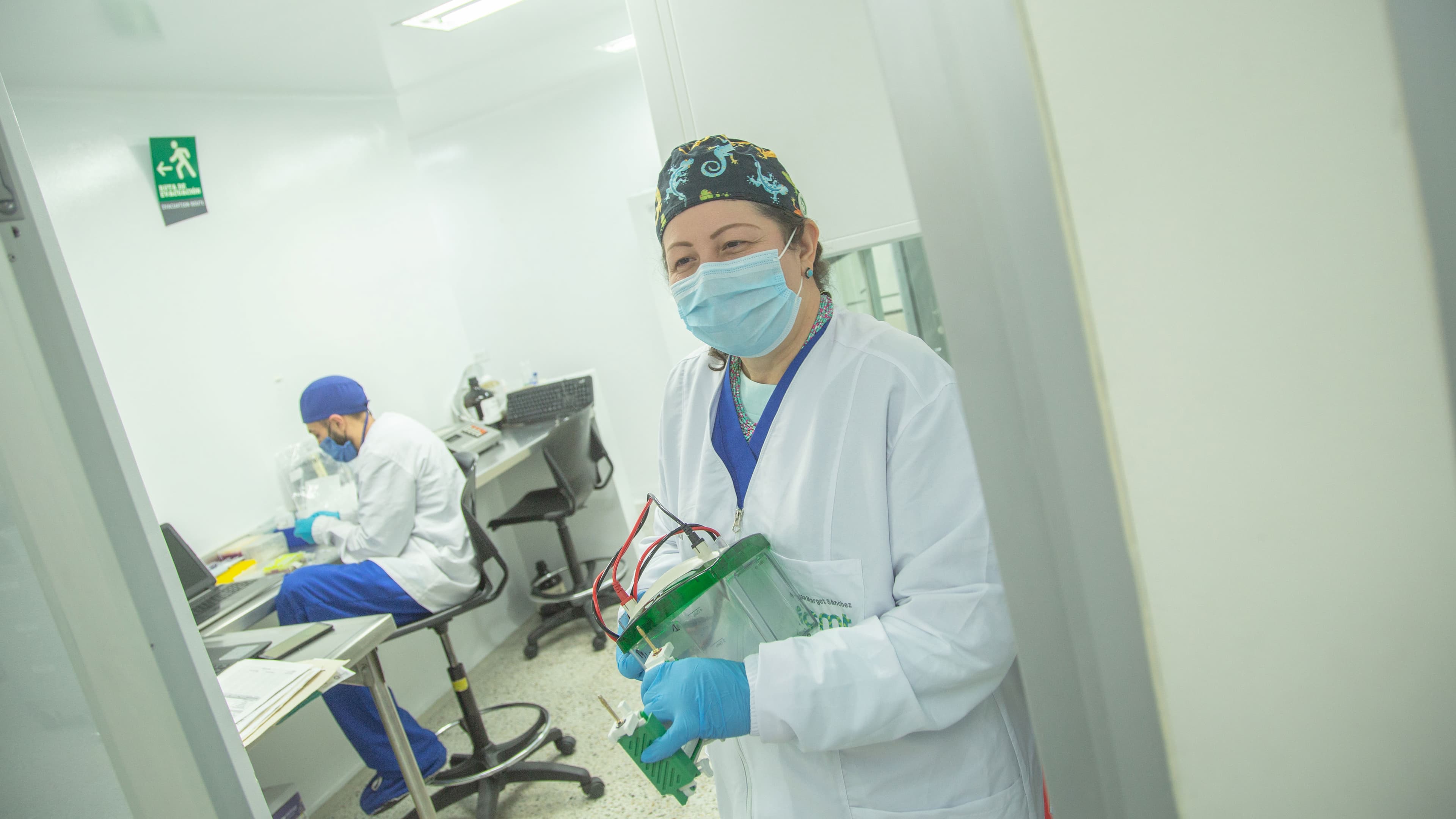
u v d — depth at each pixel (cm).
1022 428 34
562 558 368
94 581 55
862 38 122
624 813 210
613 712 77
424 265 355
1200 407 31
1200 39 29
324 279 301
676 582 78
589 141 385
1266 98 29
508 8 262
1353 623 33
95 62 212
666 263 92
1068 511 33
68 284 55
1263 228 30
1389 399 31
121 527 56
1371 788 34
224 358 256
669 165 89
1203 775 33
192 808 59
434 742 212
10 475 54
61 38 193
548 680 291
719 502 94
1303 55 29
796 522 85
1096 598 34
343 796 244
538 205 398
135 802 58
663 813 207
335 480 269
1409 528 32
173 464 234
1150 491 31
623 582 349
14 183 53
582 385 359
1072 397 32
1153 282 30
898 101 33
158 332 237
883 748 81
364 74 295
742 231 84
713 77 127
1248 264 30
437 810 221
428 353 351
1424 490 32
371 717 203
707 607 81
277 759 229
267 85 275
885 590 83
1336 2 29
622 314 400
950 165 33
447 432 341
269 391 270
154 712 57
